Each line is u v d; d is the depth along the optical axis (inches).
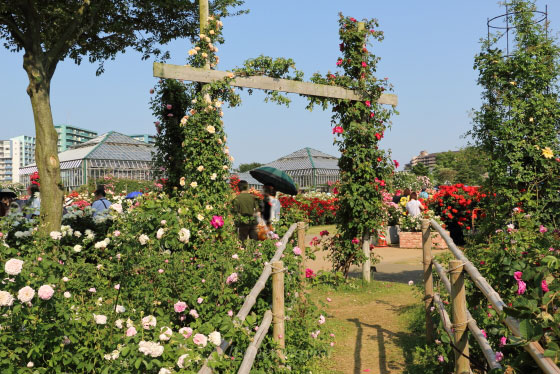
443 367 141.3
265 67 267.4
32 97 248.5
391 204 513.3
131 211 173.0
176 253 164.6
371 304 256.8
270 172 307.6
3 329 93.3
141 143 1423.5
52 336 98.9
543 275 81.0
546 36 226.4
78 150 1387.8
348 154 303.0
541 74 218.7
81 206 362.0
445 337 132.3
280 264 133.0
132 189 901.8
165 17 339.3
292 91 277.0
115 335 105.2
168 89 347.9
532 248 128.3
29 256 138.0
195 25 348.8
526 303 67.0
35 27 245.3
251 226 283.1
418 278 323.3
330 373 156.3
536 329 60.9
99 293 152.2
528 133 222.7
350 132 303.4
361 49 302.8
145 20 336.5
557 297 73.0
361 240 309.3
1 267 99.7
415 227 495.8
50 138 249.8
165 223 141.3
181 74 242.8
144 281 150.7
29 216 283.3
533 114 221.5
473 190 463.8
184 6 319.6
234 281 140.8
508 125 221.0
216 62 258.4
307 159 1547.7
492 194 230.2
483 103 235.6
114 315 117.5
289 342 154.9
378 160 307.9
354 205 301.4
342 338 195.2
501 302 82.9
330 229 628.1
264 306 144.8
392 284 304.5
